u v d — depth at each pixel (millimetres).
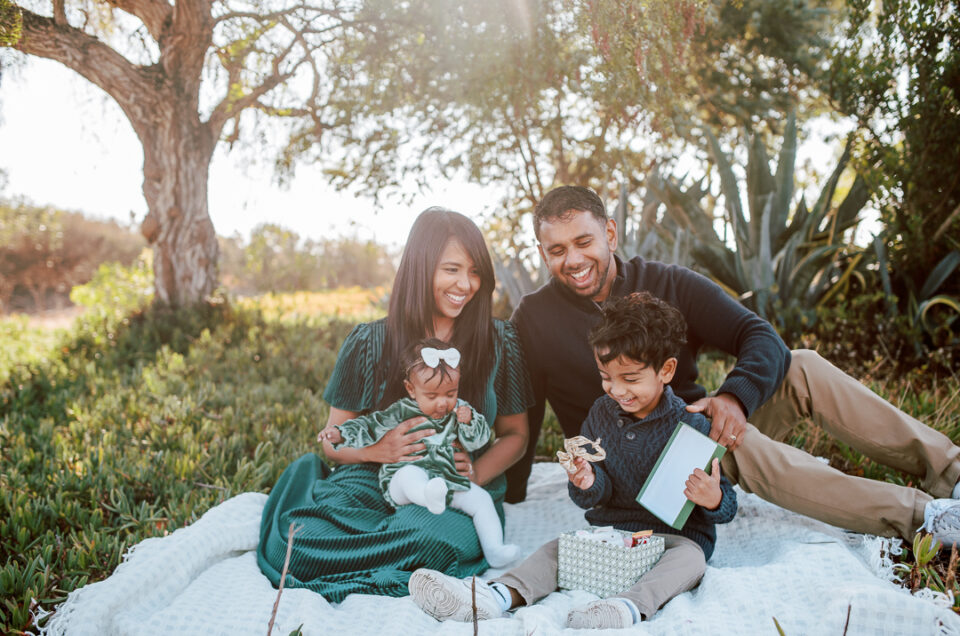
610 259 3109
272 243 10602
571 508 3340
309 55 7914
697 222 7477
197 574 2523
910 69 5582
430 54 7621
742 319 2969
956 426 3672
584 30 4926
